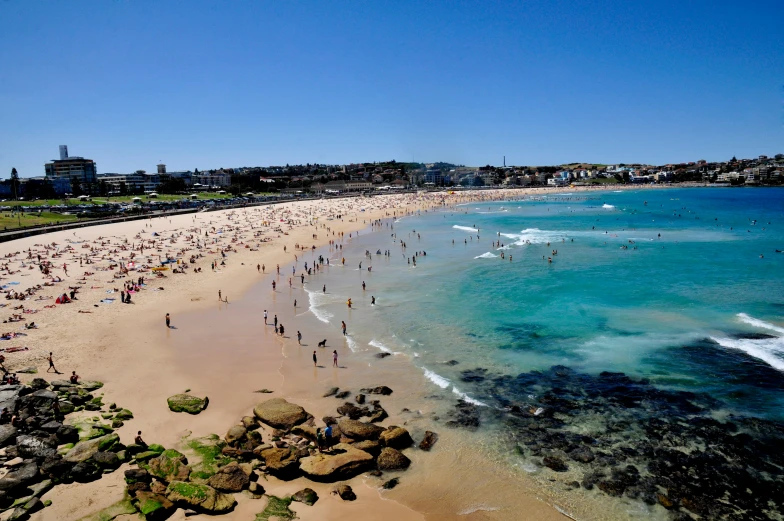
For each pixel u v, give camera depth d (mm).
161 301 43469
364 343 33562
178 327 36281
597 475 19172
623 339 33906
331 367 29344
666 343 32875
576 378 27891
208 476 18281
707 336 34031
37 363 28094
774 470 19266
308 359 30547
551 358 30828
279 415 22688
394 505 17375
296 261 66750
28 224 93062
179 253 68062
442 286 50844
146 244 75750
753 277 52625
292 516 16531
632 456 20406
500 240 88500
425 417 23625
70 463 18016
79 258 62281
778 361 29375
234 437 20859
